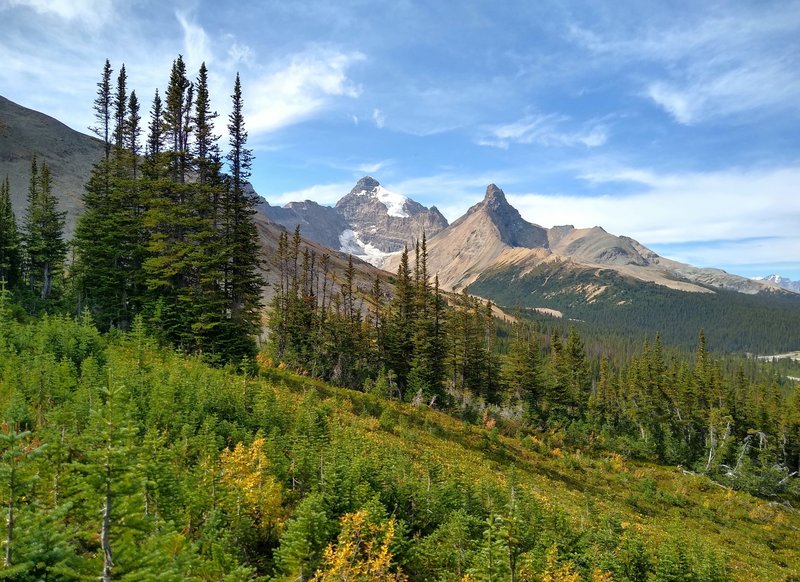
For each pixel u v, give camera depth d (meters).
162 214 39.19
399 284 68.81
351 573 12.73
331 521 14.71
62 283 53.94
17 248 51.41
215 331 38.12
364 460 19.75
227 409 24.14
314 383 45.84
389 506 18.97
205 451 17.05
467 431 49.94
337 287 133.62
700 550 24.56
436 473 23.88
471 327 77.44
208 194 40.91
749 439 81.25
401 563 15.48
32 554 6.90
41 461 10.70
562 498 38.00
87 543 10.16
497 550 13.75
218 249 39.62
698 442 84.62
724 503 56.75
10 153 131.62
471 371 75.81
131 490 7.92
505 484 29.34
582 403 89.12
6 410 16.38
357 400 45.06
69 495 10.07
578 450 62.94
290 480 18.47
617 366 181.88
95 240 43.16
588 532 24.31
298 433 23.83
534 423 68.31
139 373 24.55
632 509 45.41
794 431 83.88
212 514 13.08
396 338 66.94
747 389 100.69
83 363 23.28
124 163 45.59
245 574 11.14
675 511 49.09
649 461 71.25
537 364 82.62
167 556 8.30
